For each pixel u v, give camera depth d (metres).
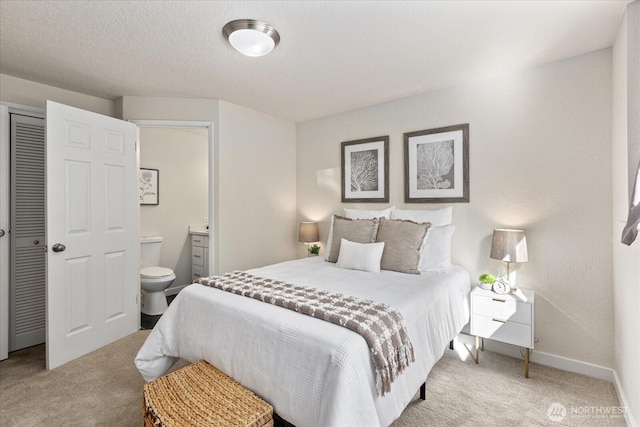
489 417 1.80
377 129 3.37
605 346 2.20
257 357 1.53
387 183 3.28
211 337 1.75
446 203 2.90
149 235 4.12
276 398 1.43
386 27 1.93
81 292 2.52
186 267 4.53
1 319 2.46
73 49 2.20
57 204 2.35
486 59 2.35
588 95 2.25
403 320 1.62
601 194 2.21
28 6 1.71
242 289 1.92
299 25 1.91
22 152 2.66
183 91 3.01
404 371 1.53
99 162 2.67
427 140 3.00
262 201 3.72
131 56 2.30
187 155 4.54
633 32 1.70
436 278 2.32
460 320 2.36
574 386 2.11
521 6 1.72
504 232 2.38
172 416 1.29
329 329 1.41
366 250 2.59
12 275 2.62
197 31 1.97
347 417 1.18
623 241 1.42
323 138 3.85
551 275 2.40
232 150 3.39
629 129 1.73
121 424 1.72
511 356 2.55
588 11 1.77
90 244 2.59
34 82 2.75
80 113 2.52
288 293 1.85
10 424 1.71
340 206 3.70
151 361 1.99
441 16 1.82
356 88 2.92
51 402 1.91
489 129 2.67
